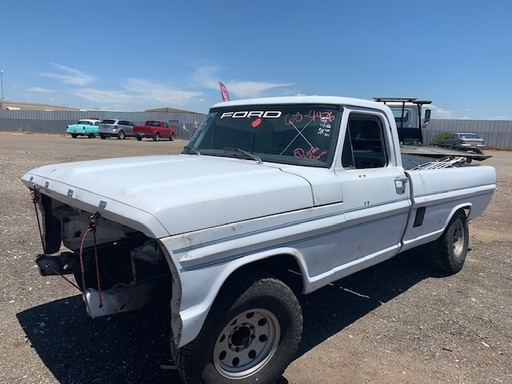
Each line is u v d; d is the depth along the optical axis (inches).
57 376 120.6
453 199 198.1
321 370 129.6
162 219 90.9
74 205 114.1
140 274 113.9
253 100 166.6
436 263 211.8
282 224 114.5
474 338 151.8
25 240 237.9
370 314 168.1
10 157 684.7
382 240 159.2
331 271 137.2
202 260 96.7
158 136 1528.1
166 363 128.6
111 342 139.3
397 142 167.6
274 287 111.3
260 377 114.2
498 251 257.4
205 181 110.4
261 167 134.3
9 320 151.1
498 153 1310.3
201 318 97.2
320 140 139.9
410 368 132.3
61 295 172.6
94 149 932.0
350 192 136.7
